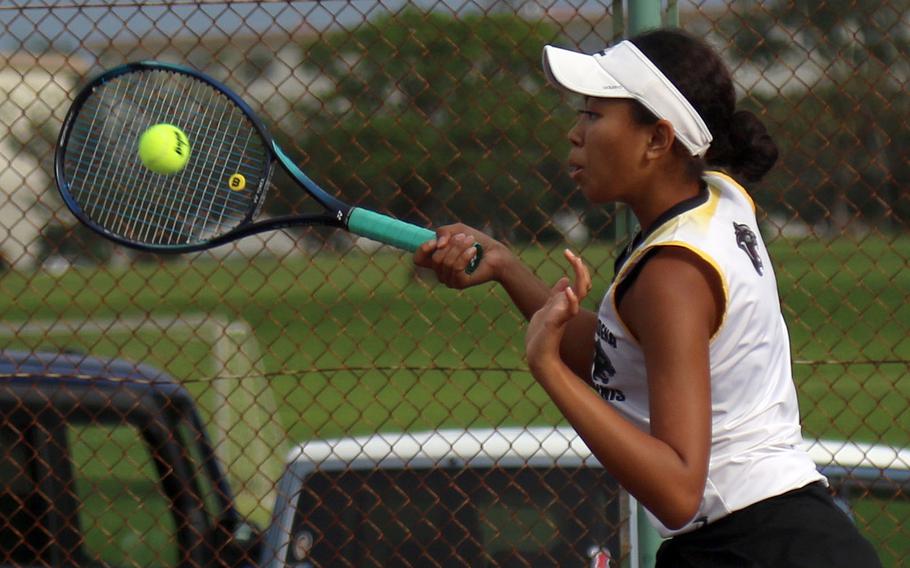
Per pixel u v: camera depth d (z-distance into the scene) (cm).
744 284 1005
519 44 1617
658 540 1460
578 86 1032
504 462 1630
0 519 1616
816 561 1009
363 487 1627
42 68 1650
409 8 1616
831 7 1552
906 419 5250
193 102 1459
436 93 1639
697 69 1040
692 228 1012
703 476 948
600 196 1063
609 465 954
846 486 1692
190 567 1677
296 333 5978
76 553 1628
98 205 1477
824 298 6128
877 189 1617
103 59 1594
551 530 1602
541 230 1692
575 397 960
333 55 1644
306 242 1859
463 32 1619
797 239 1705
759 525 1020
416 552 1609
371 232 1298
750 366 1018
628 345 1018
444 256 1252
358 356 6431
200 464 1738
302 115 1672
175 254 1449
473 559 1602
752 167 1082
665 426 955
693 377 968
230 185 1399
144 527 1712
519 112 1638
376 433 1688
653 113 1032
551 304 973
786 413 1049
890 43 1558
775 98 1620
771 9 1555
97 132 1473
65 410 1642
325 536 1625
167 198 1457
